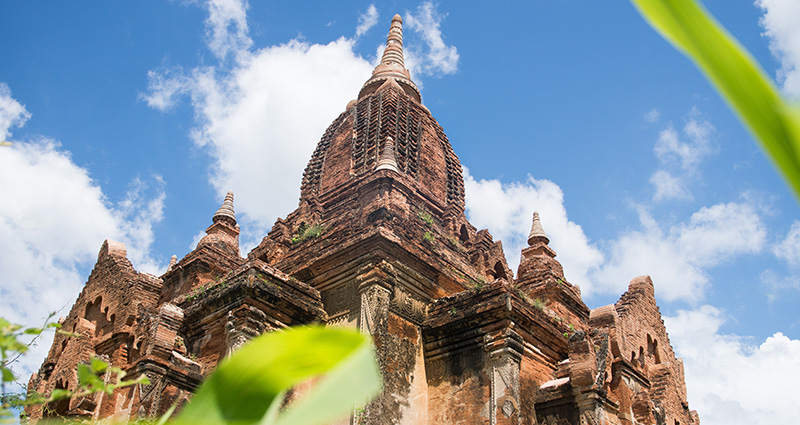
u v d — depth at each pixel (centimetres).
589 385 2362
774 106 104
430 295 2800
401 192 3184
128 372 2377
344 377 147
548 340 2714
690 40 112
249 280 2503
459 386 2523
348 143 3838
